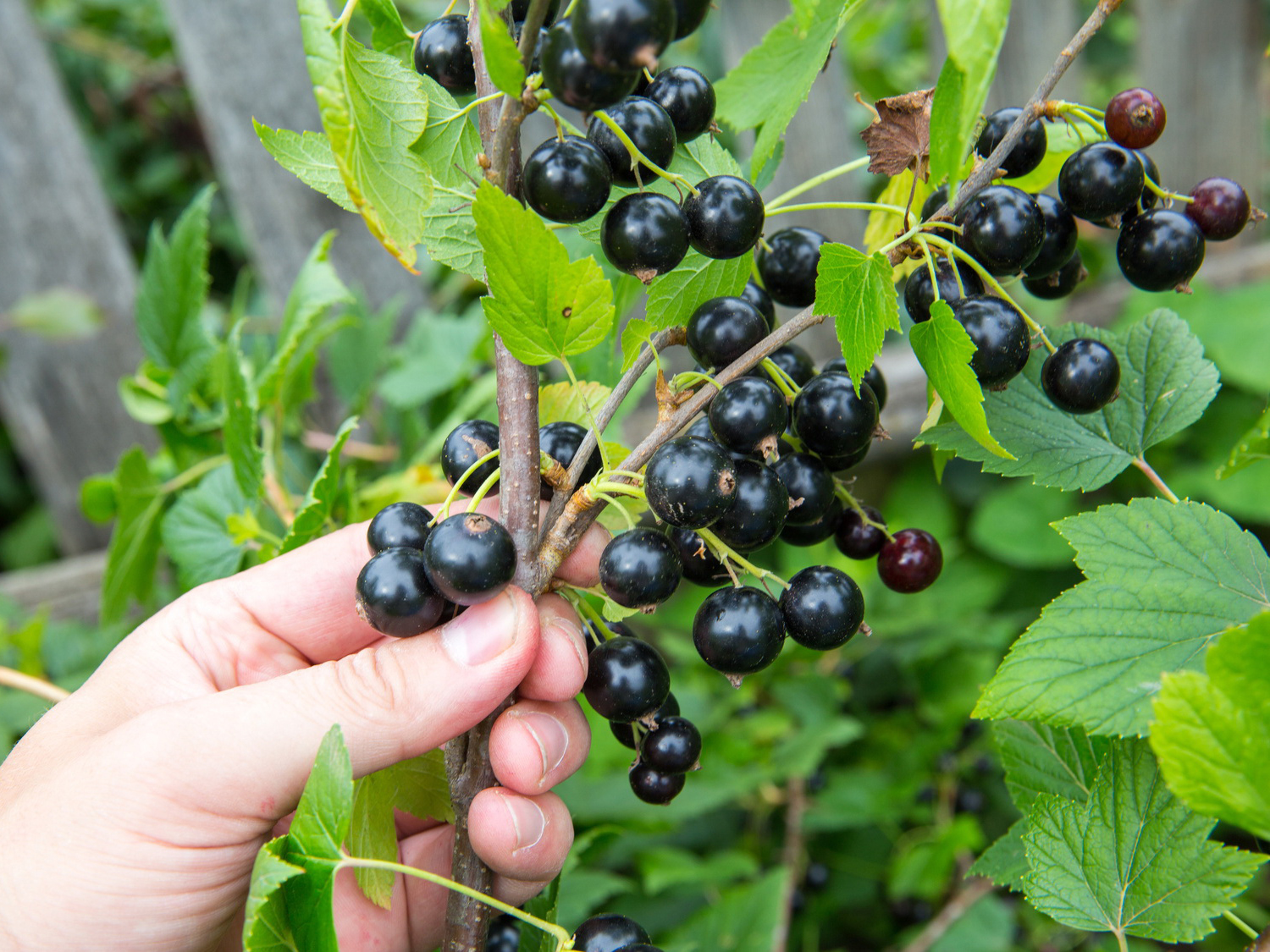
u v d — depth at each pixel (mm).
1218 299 635
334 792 159
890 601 533
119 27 708
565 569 217
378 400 500
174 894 210
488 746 209
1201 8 644
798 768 423
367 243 549
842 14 195
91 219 575
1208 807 137
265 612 255
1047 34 610
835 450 189
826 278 168
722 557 185
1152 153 672
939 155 160
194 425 375
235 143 527
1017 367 181
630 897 437
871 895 484
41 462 594
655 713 195
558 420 225
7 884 202
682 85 186
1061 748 212
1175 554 176
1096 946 436
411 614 172
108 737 211
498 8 141
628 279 262
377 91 157
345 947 275
